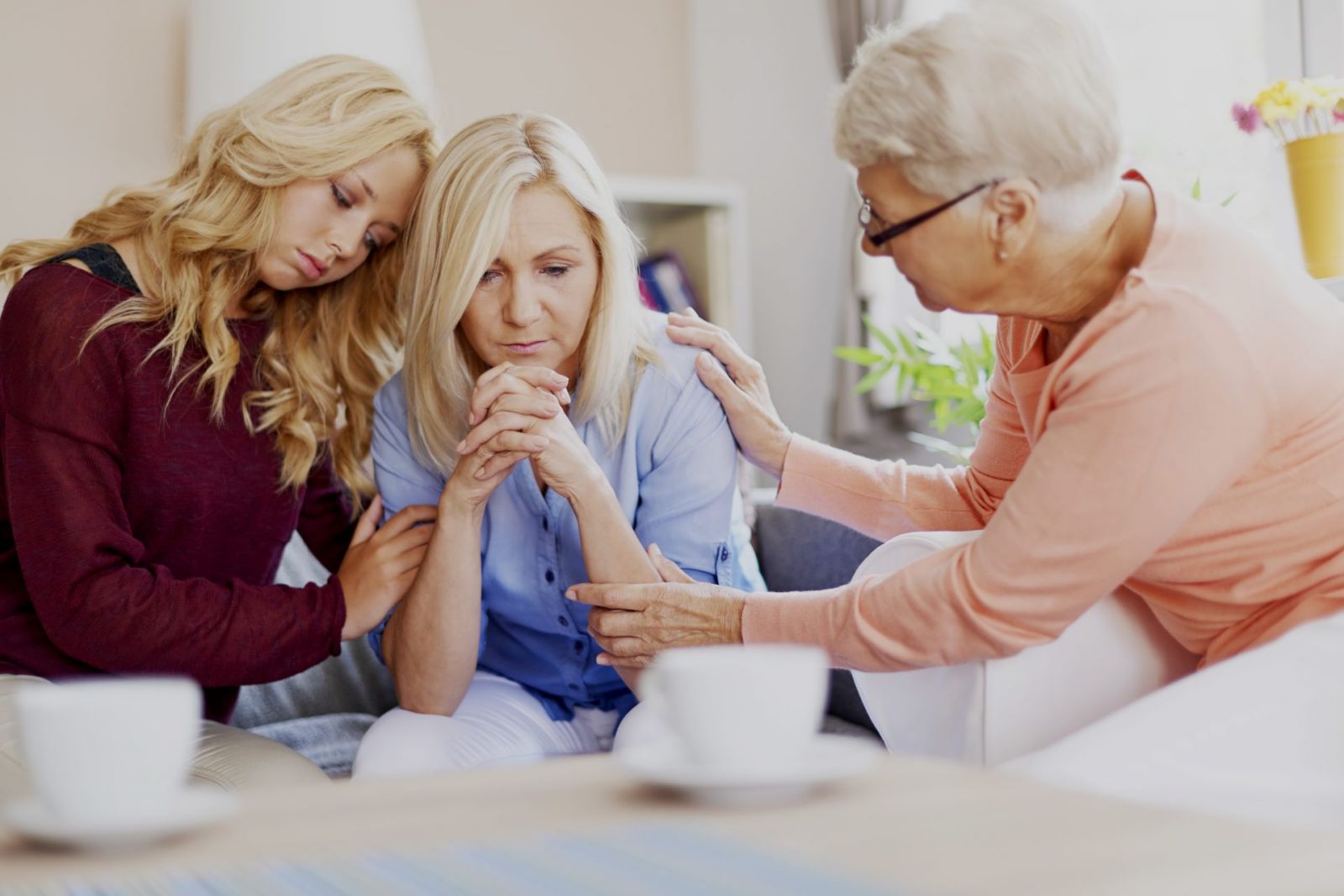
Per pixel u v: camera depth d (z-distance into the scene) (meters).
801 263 3.46
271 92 1.58
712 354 1.63
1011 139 1.07
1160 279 1.07
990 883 0.42
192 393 1.57
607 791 0.61
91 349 1.49
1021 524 1.08
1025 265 1.14
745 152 3.63
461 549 1.49
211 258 1.57
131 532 1.56
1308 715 0.94
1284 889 0.41
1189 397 1.03
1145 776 0.89
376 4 2.63
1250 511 1.10
